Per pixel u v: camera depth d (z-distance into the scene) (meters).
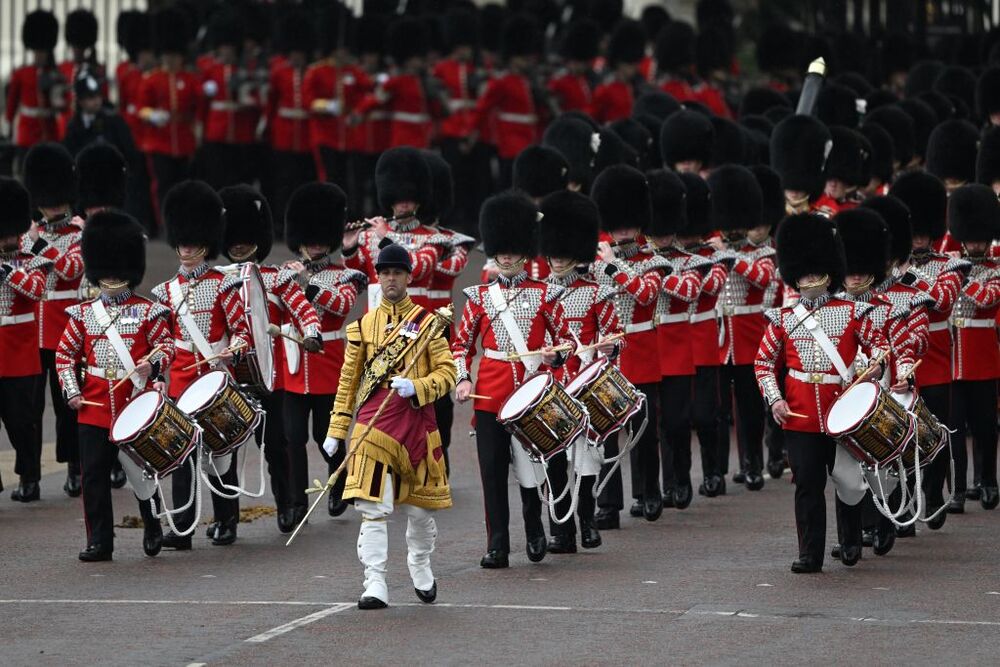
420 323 45.62
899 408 48.03
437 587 47.28
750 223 63.78
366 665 39.59
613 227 57.69
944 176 69.81
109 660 40.16
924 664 39.47
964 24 113.50
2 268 58.25
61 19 124.12
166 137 105.56
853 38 105.19
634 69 104.19
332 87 104.44
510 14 110.25
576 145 68.75
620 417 50.38
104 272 51.53
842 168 69.25
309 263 57.88
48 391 77.62
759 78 119.88
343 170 105.25
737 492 61.91
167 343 51.78
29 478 59.53
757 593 46.28
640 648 40.81
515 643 41.31
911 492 52.94
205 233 54.97
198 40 113.75
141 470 50.53
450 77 106.38
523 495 50.47
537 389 48.69
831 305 49.09
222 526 53.22
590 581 47.88
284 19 105.62
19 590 47.22
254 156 107.75
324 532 55.19
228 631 42.50
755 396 62.28
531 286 51.25
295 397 56.00
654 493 57.03
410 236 61.03
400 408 45.00
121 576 48.91
